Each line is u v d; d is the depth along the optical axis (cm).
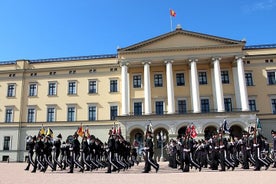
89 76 5303
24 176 1623
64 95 5291
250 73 4891
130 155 2878
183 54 4691
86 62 5375
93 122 5059
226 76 4872
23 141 5188
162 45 4791
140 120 4394
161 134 4409
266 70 4866
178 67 4994
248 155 2105
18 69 5459
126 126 4391
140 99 4900
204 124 4266
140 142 4509
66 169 2267
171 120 4344
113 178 1456
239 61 4547
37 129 5194
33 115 5288
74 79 5328
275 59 4891
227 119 4244
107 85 5209
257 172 1748
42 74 5447
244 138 2152
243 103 4366
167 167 2630
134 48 4803
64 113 5212
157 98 4875
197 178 1418
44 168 2023
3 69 5547
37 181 1328
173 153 2444
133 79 5047
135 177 1510
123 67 4744
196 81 4556
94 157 2184
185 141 2030
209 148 2417
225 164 2094
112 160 1944
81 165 1998
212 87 4788
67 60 5431
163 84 4947
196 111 4419
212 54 4622
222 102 4403
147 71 4697
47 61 5469
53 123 5169
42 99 5334
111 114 5069
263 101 4750
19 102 5362
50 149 2075
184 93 4859
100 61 5334
